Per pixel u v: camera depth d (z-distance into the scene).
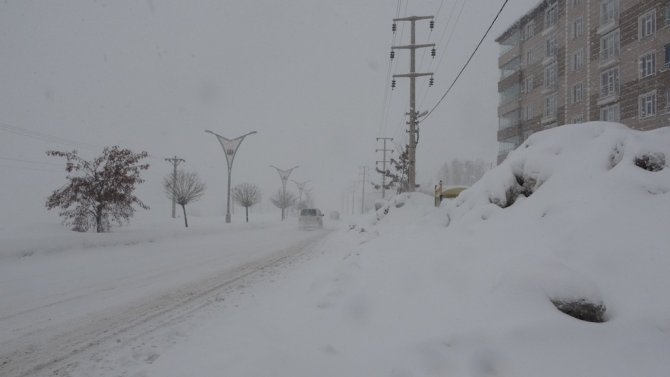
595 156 5.48
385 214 18.44
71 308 5.99
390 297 4.61
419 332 3.68
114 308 5.97
